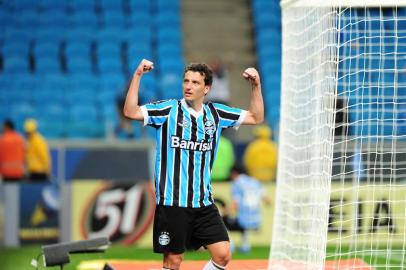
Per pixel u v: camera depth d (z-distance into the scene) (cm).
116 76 7300
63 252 2862
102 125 6288
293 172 3319
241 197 4744
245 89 7600
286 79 3309
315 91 2908
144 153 5738
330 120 2675
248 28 8150
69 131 6306
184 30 8088
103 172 5703
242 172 4766
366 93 4300
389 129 5150
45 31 7725
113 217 4962
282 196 3394
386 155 4228
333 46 2692
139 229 4962
